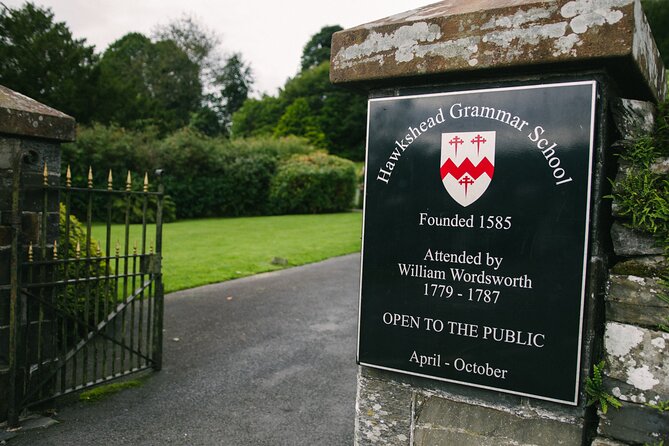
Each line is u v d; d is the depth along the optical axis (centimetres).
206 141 2148
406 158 208
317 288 798
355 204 2533
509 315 190
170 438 334
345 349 523
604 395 181
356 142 4756
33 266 353
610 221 193
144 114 3014
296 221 1862
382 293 214
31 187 343
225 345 529
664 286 174
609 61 171
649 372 176
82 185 1666
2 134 335
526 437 193
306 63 6159
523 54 178
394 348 212
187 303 694
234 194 2092
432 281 204
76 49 2584
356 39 211
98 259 387
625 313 180
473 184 195
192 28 4891
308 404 391
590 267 182
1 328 343
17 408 343
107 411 373
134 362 472
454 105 198
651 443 175
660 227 175
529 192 186
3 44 2300
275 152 2422
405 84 211
